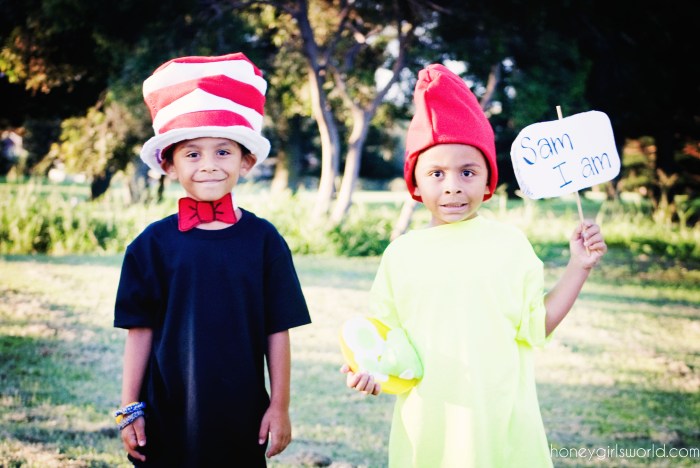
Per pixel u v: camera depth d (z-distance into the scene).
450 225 2.38
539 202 19.22
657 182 15.60
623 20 11.57
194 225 2.29
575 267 2.33
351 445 3.62
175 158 2.30
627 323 6.48
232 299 2.25
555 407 4.27
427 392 2.26
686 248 11.49
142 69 10.38
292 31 12.12
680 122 14.52
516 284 2.32
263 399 2.33
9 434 3.57
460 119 2.27
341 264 9.45
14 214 10.16
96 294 6.99
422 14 10.80
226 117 2.24
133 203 14.86
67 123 15.02
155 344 2.28
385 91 11.62
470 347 2.24
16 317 5.96
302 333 5.75
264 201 11.73
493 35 10.57
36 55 11.42
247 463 2.26
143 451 2.27
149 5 10.22
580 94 11.47
